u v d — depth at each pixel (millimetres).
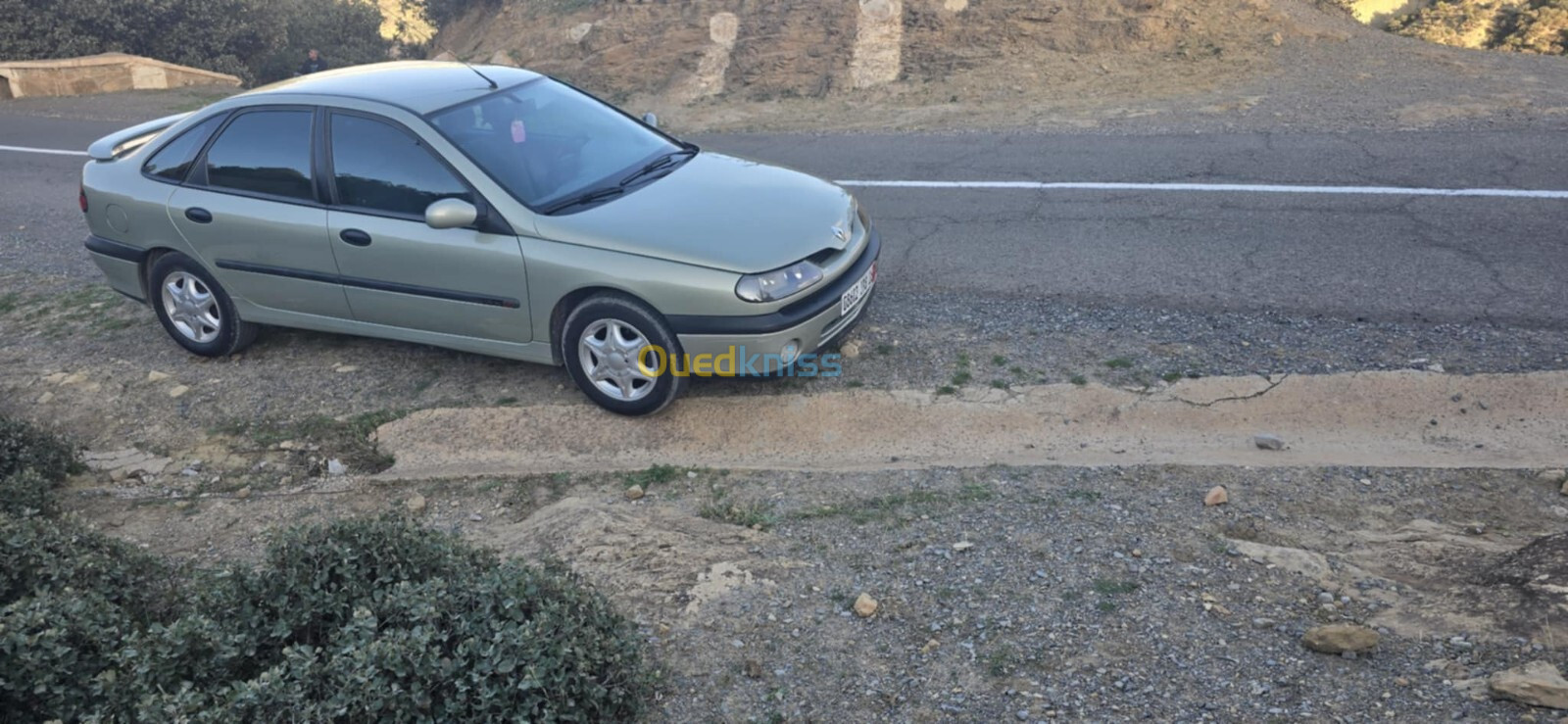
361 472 5527
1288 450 4953
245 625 3465
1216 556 3969
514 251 5398
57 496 5355
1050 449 5137
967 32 14242
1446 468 4621
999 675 3393
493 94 6066
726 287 5047
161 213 6324
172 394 6363
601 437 5562
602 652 3324
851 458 5262
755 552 4289
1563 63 11547
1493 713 2945
